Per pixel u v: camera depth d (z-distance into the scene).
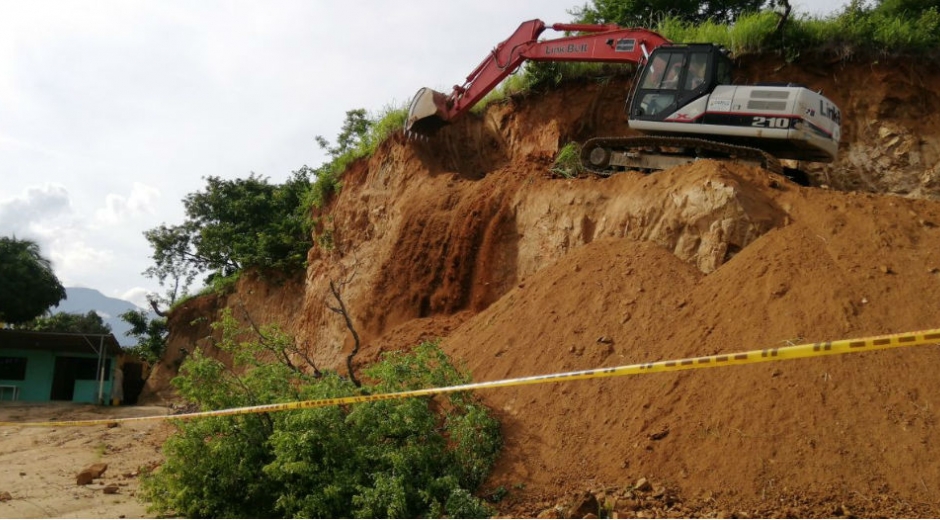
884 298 8.77
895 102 15.17
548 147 17.34
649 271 11.03
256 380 9.66
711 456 7.82
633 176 13.44
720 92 13.14
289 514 8.32
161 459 13.74
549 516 7.45
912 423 7.35
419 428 8.77
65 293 39.72
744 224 10.95
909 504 6.66
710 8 21.89
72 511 9.50
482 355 11.39
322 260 21.14
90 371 34.22
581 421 9.12
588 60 16.33
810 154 13.08
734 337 9.03
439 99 19.02
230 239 32.31
